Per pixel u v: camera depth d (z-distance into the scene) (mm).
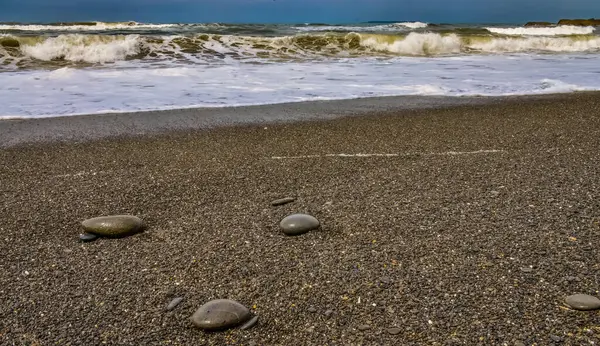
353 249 1977
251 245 2018
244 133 3381
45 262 1934
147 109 4062
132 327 1654
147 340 1611
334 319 1673
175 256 1960
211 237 2074
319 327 1648
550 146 3035
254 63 6605
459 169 2670
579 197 2320
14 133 3338
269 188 2486
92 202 2361
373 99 4551
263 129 3465
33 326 1656
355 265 1888
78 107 4074
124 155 2955
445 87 5160
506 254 1921
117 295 1773
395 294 1754
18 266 1911
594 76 5969
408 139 3219
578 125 3521
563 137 3217
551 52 8734
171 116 3846
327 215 2217
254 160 2859
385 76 5812
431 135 3303
